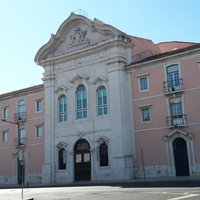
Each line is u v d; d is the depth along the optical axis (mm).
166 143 35781
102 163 39875
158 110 36906
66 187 32000
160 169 35906
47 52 47344
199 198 14555
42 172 44938
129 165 37688
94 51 42500
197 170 33562
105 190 23188
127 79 40031
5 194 27359
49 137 45094
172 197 15594
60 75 45719
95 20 42781
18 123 48875
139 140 37938
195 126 34188
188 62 35562
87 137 41531
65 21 45312
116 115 39094
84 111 42625
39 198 20750
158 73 37469
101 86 41438
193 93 34781
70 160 42719
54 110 45438
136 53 43125
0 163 51969
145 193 18438
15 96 51875
